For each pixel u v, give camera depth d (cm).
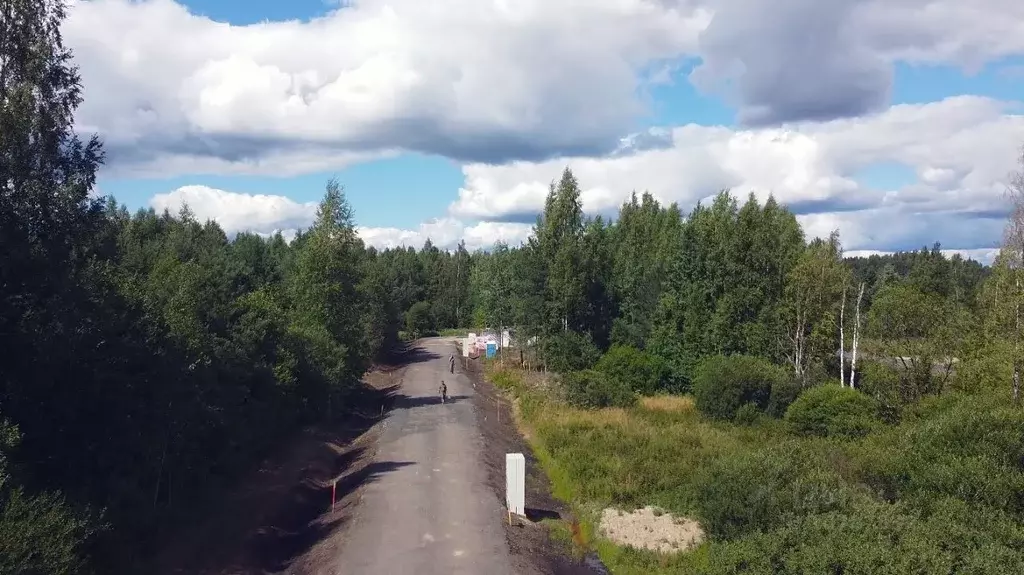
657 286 5375
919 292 3506
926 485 1858
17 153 1602
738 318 4597
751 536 1551
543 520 2170
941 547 1361
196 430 2108
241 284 4725
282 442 2955
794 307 4391
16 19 1645
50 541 1170
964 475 1789
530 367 5628
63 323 1586
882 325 3506
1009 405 2459
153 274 2530
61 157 1703
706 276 4800
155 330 1906
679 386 4678
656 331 4906
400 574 1642
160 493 2050
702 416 3775
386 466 2639
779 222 5116
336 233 4050
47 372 1566
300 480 2534
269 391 2773
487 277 6875
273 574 1778
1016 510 1711
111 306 1766
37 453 1581
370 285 5900
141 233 5469
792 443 2286
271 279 6178
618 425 3350
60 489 1464
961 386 3112
